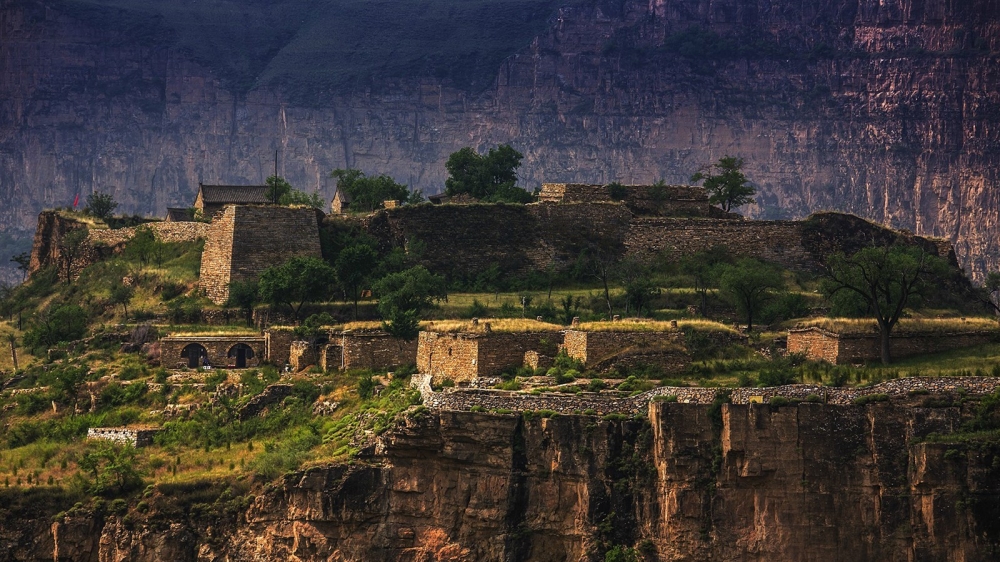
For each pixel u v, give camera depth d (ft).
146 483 531.50
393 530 481.87
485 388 506.89
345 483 485.97
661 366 531.09
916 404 453.99
